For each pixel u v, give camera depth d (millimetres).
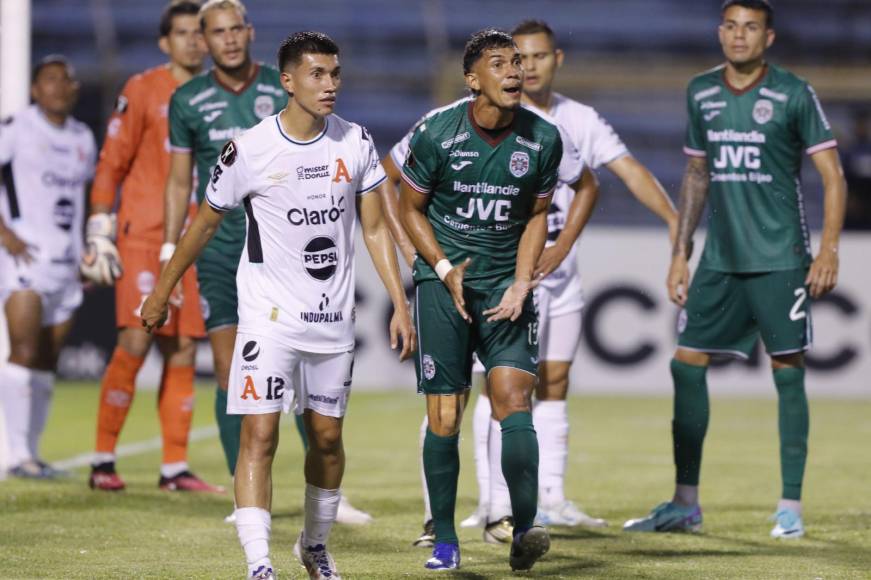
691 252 23906
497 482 20828
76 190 32312
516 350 17797
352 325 16641
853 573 18188
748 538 21891
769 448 37906
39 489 26922
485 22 73938
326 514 16797
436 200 18188
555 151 17844
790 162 22797
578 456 35688
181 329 27906
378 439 39812
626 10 74625
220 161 16188
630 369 57188
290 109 16094
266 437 16125
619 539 21625
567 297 23469
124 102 28219
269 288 16234
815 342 56562
